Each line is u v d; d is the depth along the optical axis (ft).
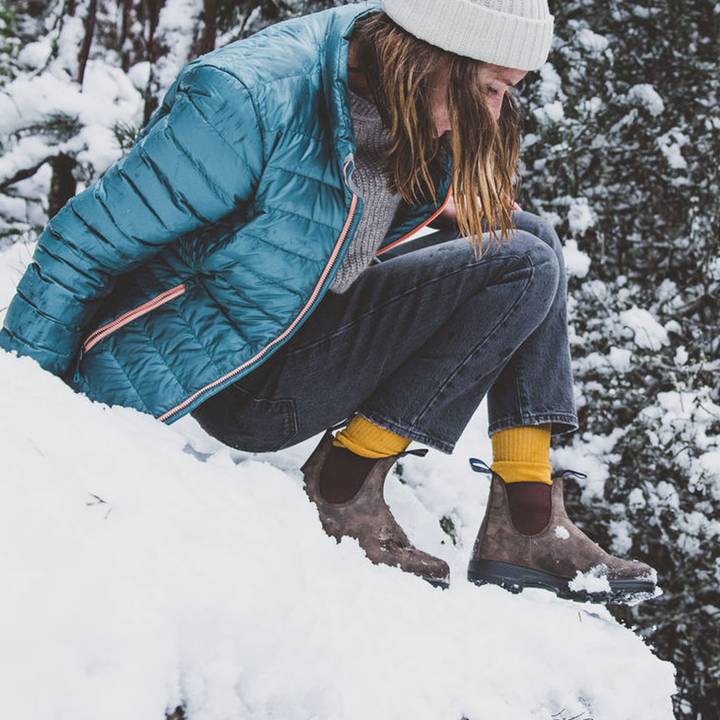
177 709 3.68
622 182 15.51
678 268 15.67
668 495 14.17
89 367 5.23
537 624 5.66
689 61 15.31
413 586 5.45
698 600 14.29
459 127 4.78
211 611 3.83
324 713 4.04
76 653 3.32
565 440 14.70
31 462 3.88
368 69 4.91
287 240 4.87
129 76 11.16
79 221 4.78
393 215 5.55
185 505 4.25
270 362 5.44
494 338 5.48
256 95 4.66
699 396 14.46
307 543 4.97
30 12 10.59
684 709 14.33
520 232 5.60
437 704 4.60
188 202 4.76
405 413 5.55
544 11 4.73
